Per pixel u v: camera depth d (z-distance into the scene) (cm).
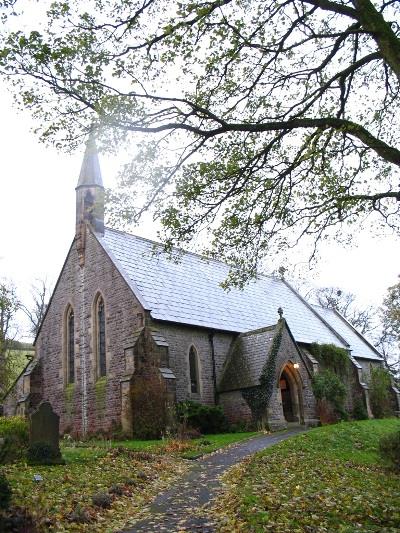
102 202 916
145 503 961
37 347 2911
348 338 4131
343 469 1266
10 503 725
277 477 1098
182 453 1622
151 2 782
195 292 2848
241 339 2756
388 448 1350
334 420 2695
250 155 996
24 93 777
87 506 870
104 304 2525
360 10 750
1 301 3250
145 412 2131
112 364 2397
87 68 777
